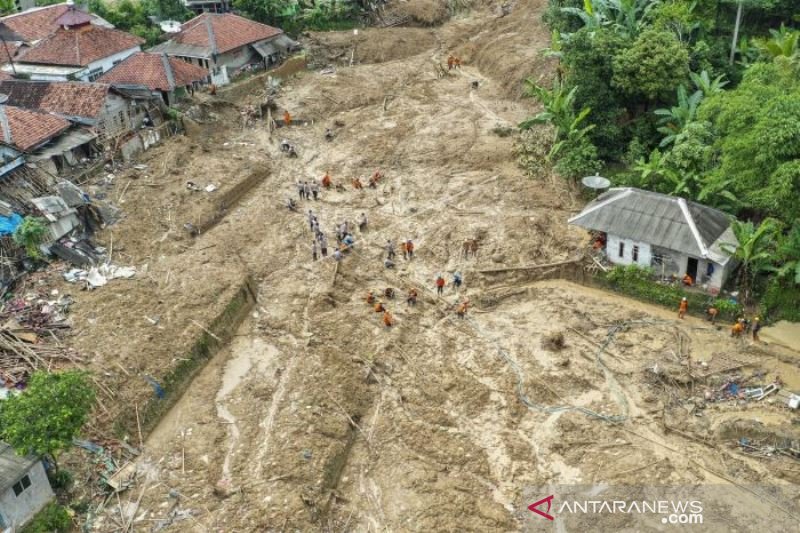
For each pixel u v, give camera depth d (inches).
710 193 1824.6
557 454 1396.4
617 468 1355.8
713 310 1684.3
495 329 1727.4
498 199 2164.1
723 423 1427.2
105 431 1395.2
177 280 1831.9
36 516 1201.4
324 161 2465.6
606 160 2219.5
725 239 1723.7
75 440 1357.0
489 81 2997.0
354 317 1753.2
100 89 2315.5
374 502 1309.1
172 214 2100.1
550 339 1654.8
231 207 2212.1
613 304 1791.3
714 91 2052.2
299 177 2377.0
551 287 1867.6
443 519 1259.8
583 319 1740.9
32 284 1745.8
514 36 3218.5
